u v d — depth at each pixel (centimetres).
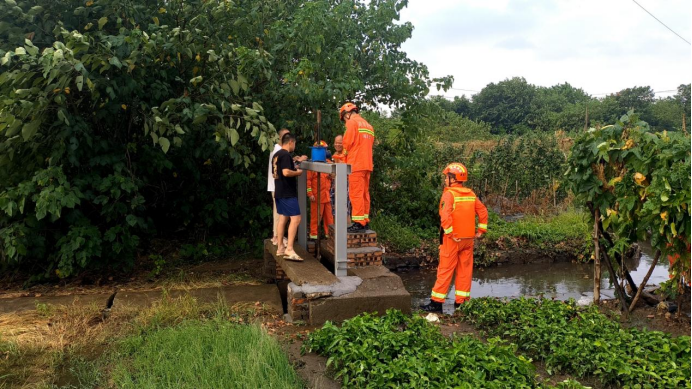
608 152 647
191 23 797
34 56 622
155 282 809
